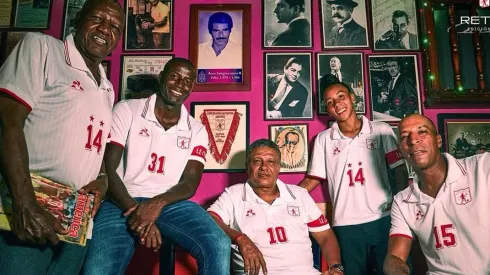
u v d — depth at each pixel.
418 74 3.18
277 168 2.43
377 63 3.21
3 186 1.43
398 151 2.58
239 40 3.25
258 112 3.14
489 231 1.85
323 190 2.99
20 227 1.36
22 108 1.44
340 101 2.68
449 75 3.16
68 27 3.25
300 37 3.26
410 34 3.26
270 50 3.24
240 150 3.05
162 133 2.21
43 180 1.48
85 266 1.79
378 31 3.27
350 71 3.20
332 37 3.26
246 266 2.12
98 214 1.95
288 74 3.20
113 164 2.03
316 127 3.11
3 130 1.39
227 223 2.41
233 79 3.17
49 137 1.53
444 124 3.08
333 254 2.38
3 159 1.37
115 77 3.18
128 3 3.31
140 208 1.88
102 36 1.70
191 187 2.12
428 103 3.07
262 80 3.19
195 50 3.22
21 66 1.48
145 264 2.76
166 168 2.16
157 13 3.29
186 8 3.32
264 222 2.36
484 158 1.93
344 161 2.67
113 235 1.88
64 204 1.53
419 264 2.73
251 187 2.49
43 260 1.53
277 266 2.27
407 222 2.07
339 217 2.59
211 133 3.08
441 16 3.28
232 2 3.33
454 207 1.91
